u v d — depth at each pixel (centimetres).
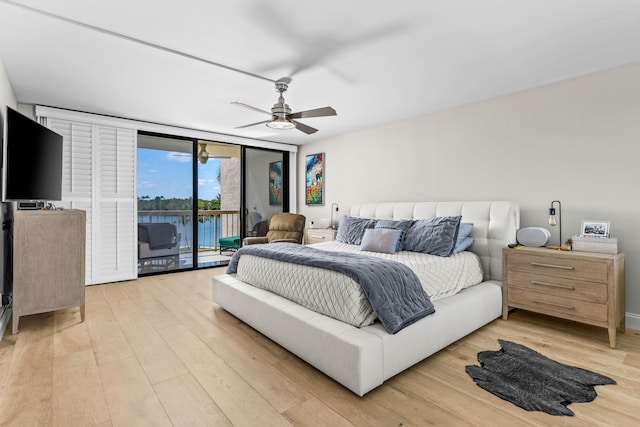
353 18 207
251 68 280
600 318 245
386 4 192
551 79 307
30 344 242
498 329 278
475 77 302
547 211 319
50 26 215
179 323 287
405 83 316
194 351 233
